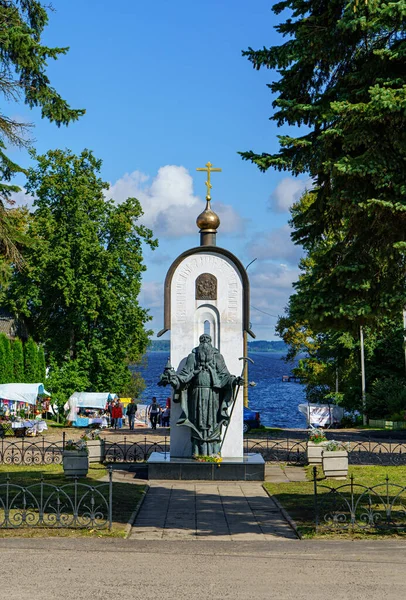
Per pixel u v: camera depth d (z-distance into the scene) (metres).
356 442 34.34
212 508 17.62
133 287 53.34
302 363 61.09
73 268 51.84
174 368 23.89
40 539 13.69
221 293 24.12
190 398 23.42
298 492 19.70
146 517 16.44
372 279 14.91
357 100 15.20
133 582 11.02
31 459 26.80
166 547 13.29
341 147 14.79
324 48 15.79
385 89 13.40
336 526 14.71
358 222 14.76
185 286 24.17
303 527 15.02
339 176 13.99
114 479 22.05
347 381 59.25
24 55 26.64
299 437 37.62
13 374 50.44
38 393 44.59
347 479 22.12
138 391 92.19
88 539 13.77
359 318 15.04
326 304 14.71
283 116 16.69
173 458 23.14
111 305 51.84
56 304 54.31
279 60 16.69
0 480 21.27
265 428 46.19
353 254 14.95
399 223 14.27
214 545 13.53
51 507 15.66
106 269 52.06
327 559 12.45
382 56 14.11
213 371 23.19
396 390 52.50
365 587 10.84
